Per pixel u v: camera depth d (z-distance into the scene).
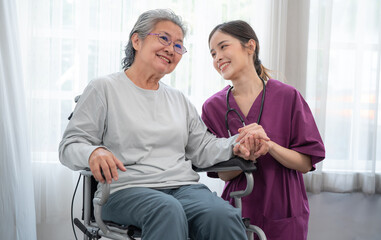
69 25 1.90
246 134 1.20
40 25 1.86
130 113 1.24
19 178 1.70
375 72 2.06
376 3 2.06
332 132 2.08
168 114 1.31
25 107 1.76
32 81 1.85
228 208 1.07
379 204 2.11
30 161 1.77
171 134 1.28
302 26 2.06
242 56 1.43
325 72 2.01
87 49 1.90
